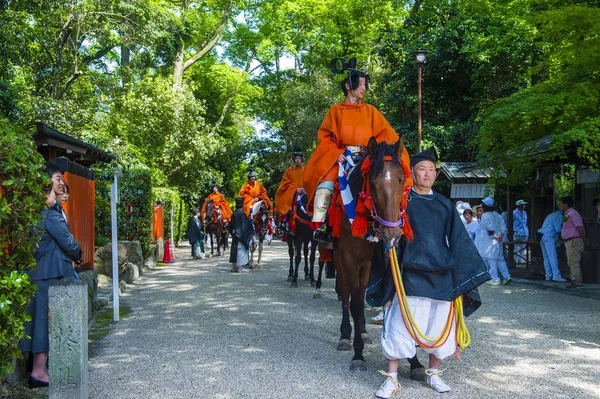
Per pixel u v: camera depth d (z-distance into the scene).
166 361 6.19
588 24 9.64
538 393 5.04
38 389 5.32
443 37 20.75
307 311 9.15
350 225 5.79
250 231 15.76
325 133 6.59
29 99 16.16
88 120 18.44
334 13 32.19
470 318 8.38
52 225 5.33
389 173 4.75
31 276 5.28
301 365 5.96
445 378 5.48
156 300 10.51
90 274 9.00
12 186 4.20
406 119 22.94
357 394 5.05
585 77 10.31
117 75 22.61
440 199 5.11
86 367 4.57
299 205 11.74
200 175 28.11
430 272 4.89
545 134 11.02
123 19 20.02
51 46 18.61
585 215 14.39
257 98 39.31
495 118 10.47
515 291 11.33
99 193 15.14
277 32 34.19
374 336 7.31
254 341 7.06
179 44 23.77
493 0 16.28
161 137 25.28
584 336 7.23
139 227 15.87
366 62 31.56
